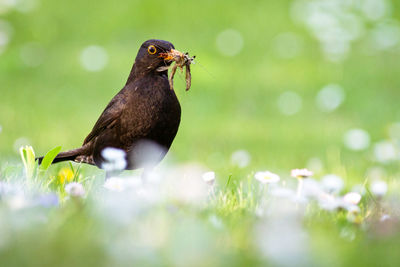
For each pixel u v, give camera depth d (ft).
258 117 54.19
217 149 43.83
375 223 17.34
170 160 37.32
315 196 20.35
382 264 14.46
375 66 67.41
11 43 70.95
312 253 14.03
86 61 64.85
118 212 15.87
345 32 73.92
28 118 49.42
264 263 13.70
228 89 60.44
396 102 58.29
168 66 25.27
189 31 75.05
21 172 22.84
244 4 81.71
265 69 66.39
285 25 76.69
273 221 17.03
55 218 15.72
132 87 25.34
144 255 13.50
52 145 41.73
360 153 44.52
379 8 76.89
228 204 20.93
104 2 80.23
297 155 42.06
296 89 61.31
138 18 77.36
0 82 60.39
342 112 56.59
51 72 63.46
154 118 25.00
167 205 18.22
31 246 13.35
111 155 22.91
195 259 13.73
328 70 66.39
